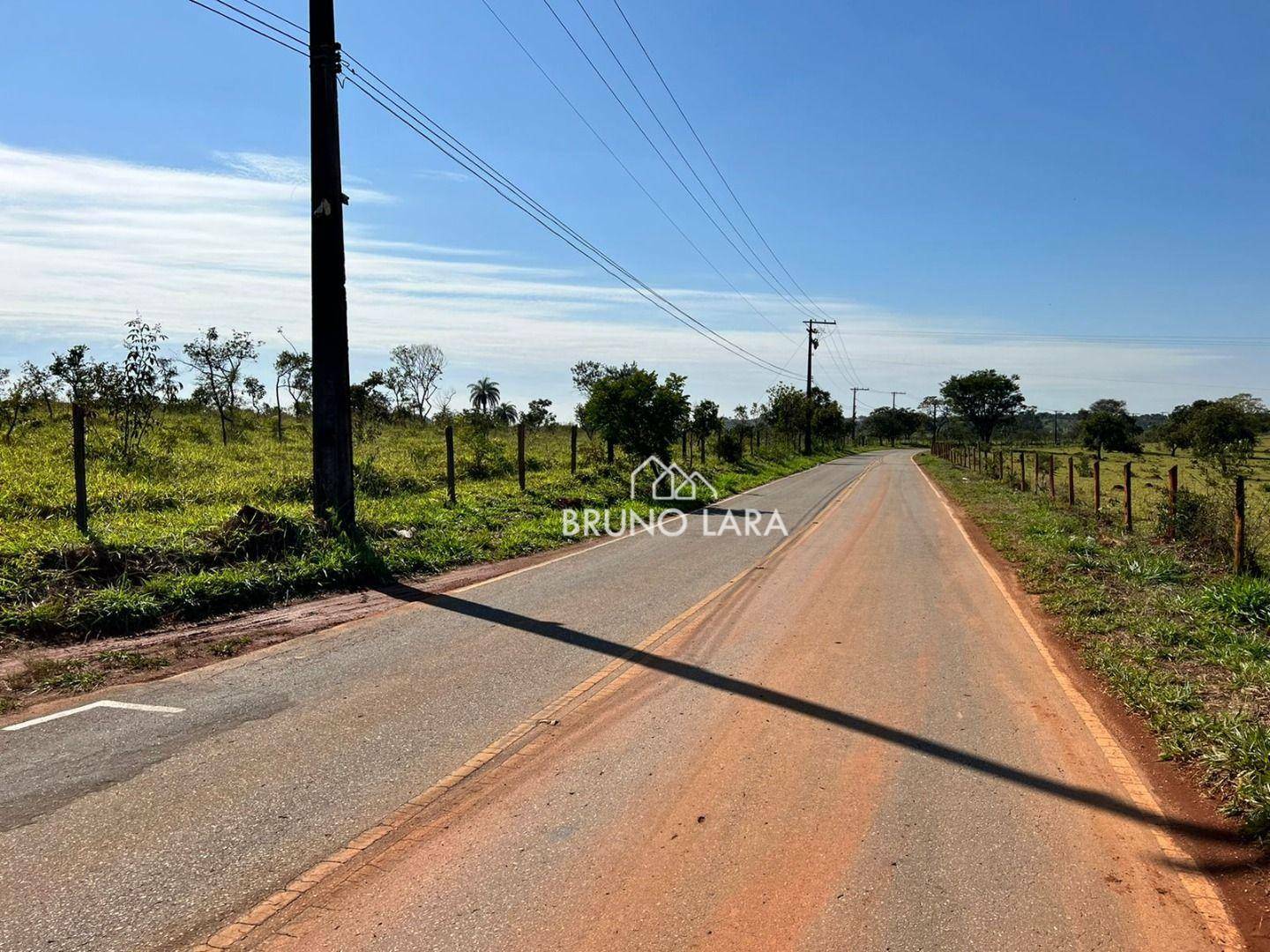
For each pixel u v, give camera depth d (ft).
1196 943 10.02
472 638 24.06
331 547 33.58
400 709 17.99
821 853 12.01
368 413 100.89
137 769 14.69
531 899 10.75
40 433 67.05
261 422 106.01
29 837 12.19
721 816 13.12
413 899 10.72
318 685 19.56
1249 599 25.21
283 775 14.51
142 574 27.45
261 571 29.91
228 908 10.49
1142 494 71.05
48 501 38.06
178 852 11.85
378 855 11.84
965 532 52.24
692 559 39.63
